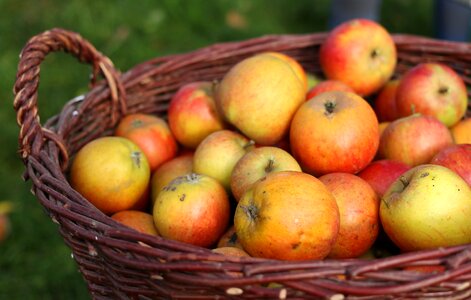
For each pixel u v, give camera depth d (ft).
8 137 4.08
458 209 2.12
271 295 1.91
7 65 4.55
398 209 2.16
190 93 2.70
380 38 2.82
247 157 2.35
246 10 5.36
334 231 2.11
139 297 2.11
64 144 2.47
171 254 1.94
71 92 4.41
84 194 2.47
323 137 2.36
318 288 1.89
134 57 4.70
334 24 4.07
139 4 5.15
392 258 1.90
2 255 3.54
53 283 3.43
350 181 2.28
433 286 1.90
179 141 2.75
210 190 2.33
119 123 2.75
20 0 5.15
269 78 2.48
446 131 2.53
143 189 2.53
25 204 3.76
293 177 2.12
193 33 5.05
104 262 2.10
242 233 2.14
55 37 2.49
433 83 2.70
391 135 2.53
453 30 4.20
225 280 1.90
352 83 2.85
